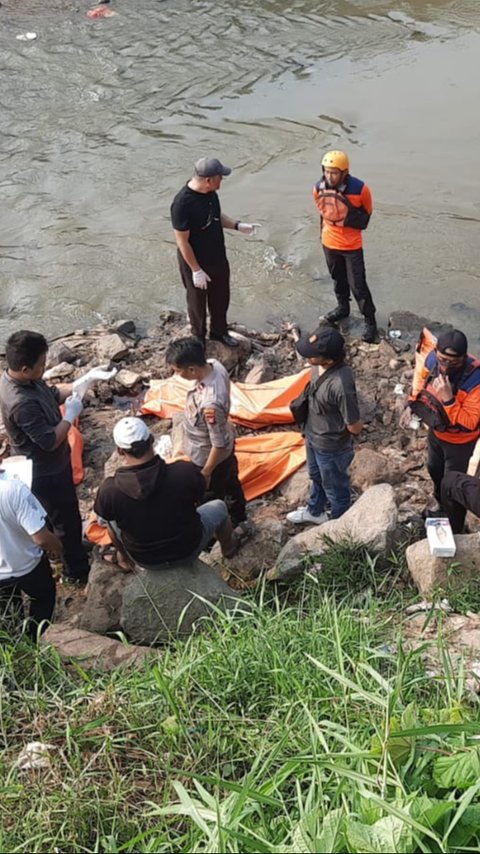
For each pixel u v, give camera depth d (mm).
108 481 5043
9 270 10445
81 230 11094
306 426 6254
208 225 7758
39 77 14727
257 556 6277
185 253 7832
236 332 9109
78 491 7301
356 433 5953
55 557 6406
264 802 3375
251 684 4305
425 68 14258
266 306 9648
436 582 5559
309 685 4180
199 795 3598
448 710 3875
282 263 10289
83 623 5688
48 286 10164
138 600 5223
